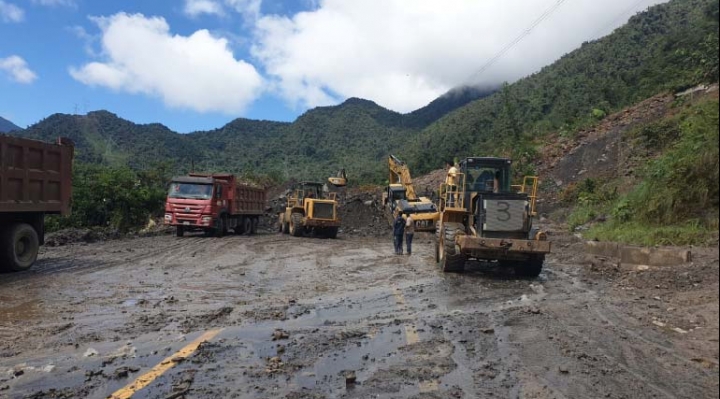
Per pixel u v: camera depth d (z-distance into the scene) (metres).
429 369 4.95
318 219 25.39
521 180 30.80
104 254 15.20
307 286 10.18
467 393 4.33
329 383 4.58
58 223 24.55
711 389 4.39
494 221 11.45
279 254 16.55
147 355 5.44
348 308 8.01
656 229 12.09
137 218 28.09
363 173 72.31
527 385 4.52
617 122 32.19
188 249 17.20
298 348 5.69
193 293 9.23
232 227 26.02
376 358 5.34
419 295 9.17
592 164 28.91
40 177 11.80
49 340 6.04
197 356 5.37
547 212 26.09
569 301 8.34
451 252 11.70
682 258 10.16
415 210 25.28
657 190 13.23
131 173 29.22
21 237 11.65
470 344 5.84
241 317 7.32
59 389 4.45
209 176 23.75
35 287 9.61
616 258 12.66
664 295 8.41
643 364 5.07
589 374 4.79
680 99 24.97
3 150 10.71
